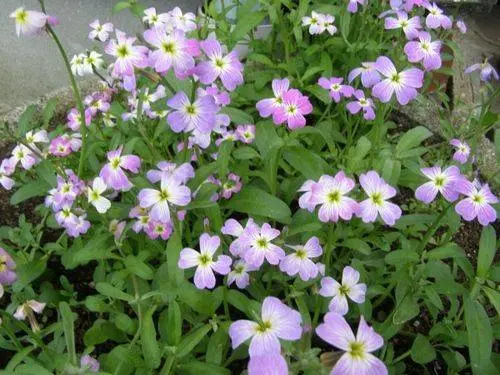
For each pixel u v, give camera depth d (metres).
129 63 0.20
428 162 0.32
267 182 0.24
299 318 0.15
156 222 0.22
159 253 0.25
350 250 0.25
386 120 0.35
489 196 0.19
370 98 0.28
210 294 0.20
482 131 0.29
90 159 0.26
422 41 0.24
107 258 0.25
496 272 0.19
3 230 0.27
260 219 0.24
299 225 0.22
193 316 0.23
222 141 0.25
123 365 0.19
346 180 0.18
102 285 0.20
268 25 0.38
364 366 0.13
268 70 0.34
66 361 0.19
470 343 0.18
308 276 0.20
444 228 0.29
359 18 0.34
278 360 0.12
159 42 0.18
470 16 0.47
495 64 0.41
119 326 0.21
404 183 0.26
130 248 0.24
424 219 0.23
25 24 0.20
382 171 0.23
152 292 0.20
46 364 0.21
